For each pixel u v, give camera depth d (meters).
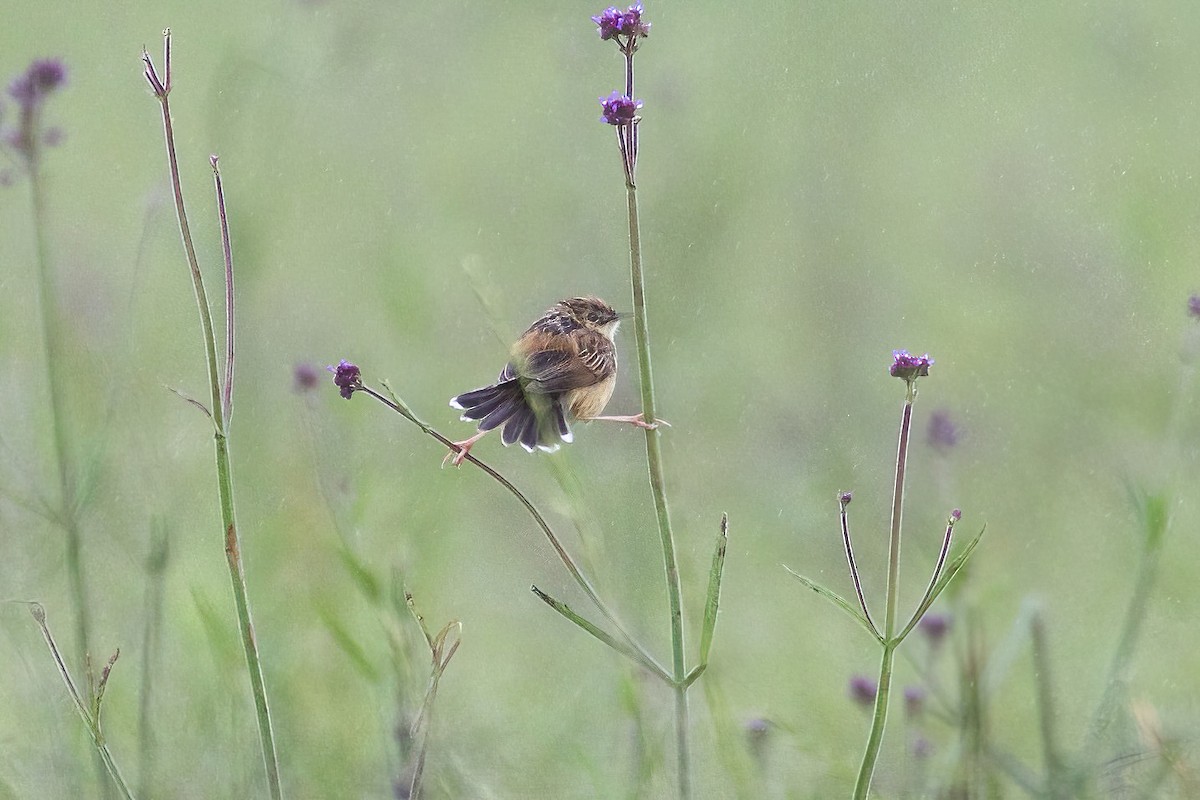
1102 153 17.97
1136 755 8.60
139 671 9.16
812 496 12.82
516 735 9.35
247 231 13.37
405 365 13.77
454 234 16.28
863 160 17.97
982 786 8.24
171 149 6.75
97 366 10.34
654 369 14.00
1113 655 10.27
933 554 11.90
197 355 12.66
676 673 6.92
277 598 9.88
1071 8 19.33
